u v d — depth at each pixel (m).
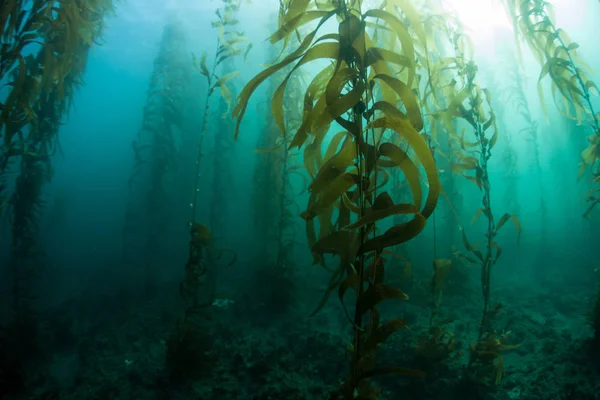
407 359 4.86
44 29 4.32
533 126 10.56
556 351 5.18
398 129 1.63
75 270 14.75
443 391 4.36
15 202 6.25
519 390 4.36
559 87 4.23
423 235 9.86
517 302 7.64
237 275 10.49
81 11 4.56
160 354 6.05
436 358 4.64
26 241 6.42
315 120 1.76
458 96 3.93
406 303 7.20
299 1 2.03
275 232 8.96
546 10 4.53
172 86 11.08
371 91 1.74
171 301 8.66
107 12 5.82
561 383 4.35
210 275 7.83
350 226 1.48
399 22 1.83
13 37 3.62
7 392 5.28
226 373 5.24
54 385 5.55
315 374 5.13
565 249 11.44
